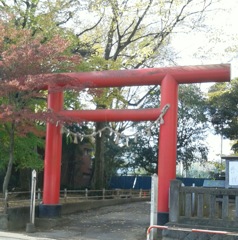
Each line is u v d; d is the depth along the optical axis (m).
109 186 41.22
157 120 14.62
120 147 39.62
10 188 28.69
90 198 25.44
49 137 16.48
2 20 16.00
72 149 37.94
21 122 15.13
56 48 15.02
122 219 18.36
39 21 20.52
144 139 40.09
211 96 35.84
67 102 20.66
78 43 23.66
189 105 37.91
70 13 22.88
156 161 40.16
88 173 40.56
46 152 16.52
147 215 19.97
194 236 12.15
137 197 29.86
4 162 19.52
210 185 21.16
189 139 39.75
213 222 12.34
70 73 16.14
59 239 13.27
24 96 14.61
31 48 14.55
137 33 26.45
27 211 15.89
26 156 19.83
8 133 16.92
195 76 14.56
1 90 13.97
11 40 16.09
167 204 14.02
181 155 39.88
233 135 35.66
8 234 13.73
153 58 25.98
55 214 16.33
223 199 12.40
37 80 14.14
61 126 16.42
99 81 15.70
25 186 27.95
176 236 12.34
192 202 12.91
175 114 14.71
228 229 12.00
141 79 15.17
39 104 18.75
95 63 21.92
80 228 15.65
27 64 14.50
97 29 25.91
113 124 37.25
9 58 14.26
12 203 18.05
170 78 14.82
